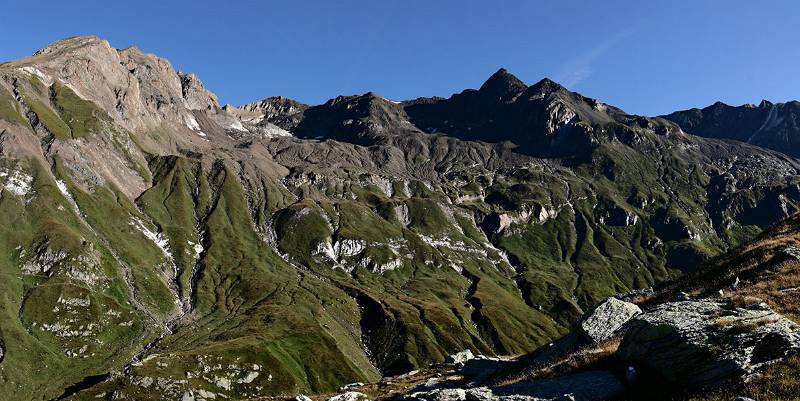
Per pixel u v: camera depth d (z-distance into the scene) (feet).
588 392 98.12
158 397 606.14
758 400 74.64
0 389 653.71
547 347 176.04
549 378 113.80
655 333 102.27
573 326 156.56
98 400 587.68
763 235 209.36
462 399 111.14
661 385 93.04
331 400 199.41
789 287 128.98
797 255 153.48
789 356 81.82
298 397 246.68
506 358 245.45
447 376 210.79
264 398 268.00
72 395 591.37
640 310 151.43
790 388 74.64
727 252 209.97
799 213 213.25
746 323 93.25
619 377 102.78
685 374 90.89
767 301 121.39
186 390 628.28
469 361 226.79
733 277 163.12
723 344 90.27
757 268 159.33
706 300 115.34
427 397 116.67
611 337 135.13
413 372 299.17
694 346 92.94
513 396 102.17
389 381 278.67
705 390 83.97
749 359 84.89
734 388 80.33
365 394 225.35
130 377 624.18
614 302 154.40
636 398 92.07
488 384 161.58
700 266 207.41
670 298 180.04
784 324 92.94
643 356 102.12
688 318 103.14
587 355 122.62
